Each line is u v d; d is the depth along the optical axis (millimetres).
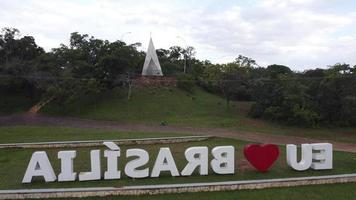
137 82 65875
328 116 51781
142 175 20406
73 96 56156
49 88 55469
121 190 17562
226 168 21203
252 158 22016
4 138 33938
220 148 21203
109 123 49969
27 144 30047
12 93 62188
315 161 22812
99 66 58656
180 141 33469
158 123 50094
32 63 61594
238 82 61812
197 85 72750
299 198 17500
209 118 53656
